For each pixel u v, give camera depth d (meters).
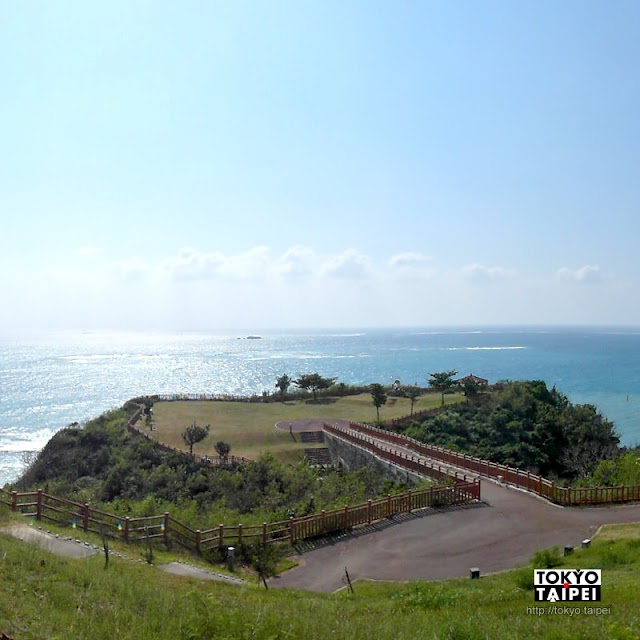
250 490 38.47
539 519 24.64
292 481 39.34
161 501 35.59
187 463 47.12
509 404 64.75
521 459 55.03
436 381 83.81
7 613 9.13
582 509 26.28
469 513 25.92
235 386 148.38
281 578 18.66
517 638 9.86
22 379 160.38
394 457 40.31
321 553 21.05
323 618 11.59
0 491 20.95
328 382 96.31
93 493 41.00
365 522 24.62
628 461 33.94
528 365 196.50
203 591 13.71
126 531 19.41
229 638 9.30
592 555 17.88
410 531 23.42
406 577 18.23
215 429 62.97
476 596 13.90
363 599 15.33
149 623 9.86
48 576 11.91
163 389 139.50
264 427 63.78
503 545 21.25
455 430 61.09
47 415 100.44
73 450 54.59
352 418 69.94
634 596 12.37
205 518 27.64
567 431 58.84
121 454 50.12
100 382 155.50
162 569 16.42
